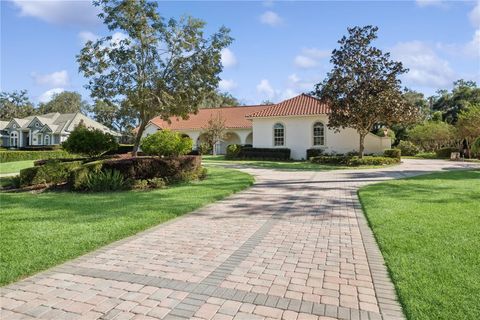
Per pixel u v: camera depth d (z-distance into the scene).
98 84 17.55
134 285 3.68
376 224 6.04
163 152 13.99
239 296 3.42
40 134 50.38
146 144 14.07
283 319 2.98
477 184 11.25
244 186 11.47
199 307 3.19
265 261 4.42
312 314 3.06
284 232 5.83
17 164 23.34
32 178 11.30
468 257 4.26
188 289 3.58
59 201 8.59
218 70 18.89
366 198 8.79
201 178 13.86
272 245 5.10
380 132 31.84
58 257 4.46
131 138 47.00
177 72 18.14
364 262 4.36
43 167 11.41
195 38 18.09
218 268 4.18
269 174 16.28
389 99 20.05
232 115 40.31
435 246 4.71
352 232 5.80
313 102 30.69
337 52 21.42
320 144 29.23
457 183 11.55
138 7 17.20
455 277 3.65
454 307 3.02
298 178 14.43
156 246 5.07
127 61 17.33
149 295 3.44
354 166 20.83
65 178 11.63
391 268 3.96
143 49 17.83
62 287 3.63
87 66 17.31
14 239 5.20
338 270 4.10
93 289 3.58
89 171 10.95
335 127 22.34
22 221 6.37
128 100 17.66
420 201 8.19
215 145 37.75
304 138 29.55
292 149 29.84
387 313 3.07
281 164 23.33
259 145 30.89
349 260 4.44
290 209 7.84
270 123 30.59
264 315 3.04
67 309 3.16
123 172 11.44
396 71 20.70
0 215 6.89
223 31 18.70
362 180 13.52
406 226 5.80
